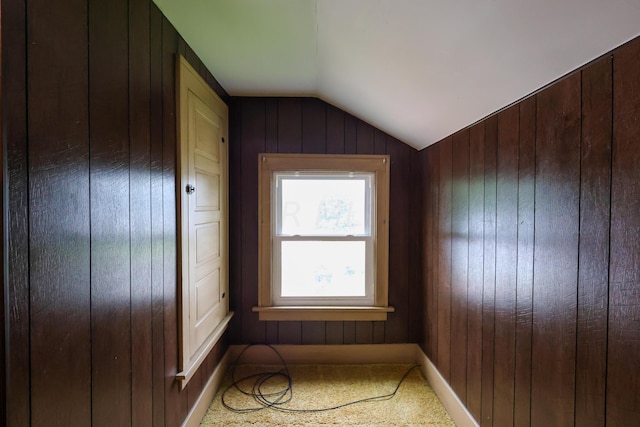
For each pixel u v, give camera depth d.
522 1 0.76
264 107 2.19
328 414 1.70
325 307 2.23
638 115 0.72
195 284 1.53
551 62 0.92
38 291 0.66
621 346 0.76
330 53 1.49
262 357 2.23
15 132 0.61
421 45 1.12
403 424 1.63
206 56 1.60
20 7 0.62
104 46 0.87
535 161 1.07
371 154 2.22
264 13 1.21
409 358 2.25
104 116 0.87
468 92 1.28
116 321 0.92
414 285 2.26
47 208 0.68
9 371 0.60
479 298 1.44
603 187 0.81
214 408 1.75
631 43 0.73
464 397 1.57
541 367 1.03
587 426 0.85
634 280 0.73
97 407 0.84
